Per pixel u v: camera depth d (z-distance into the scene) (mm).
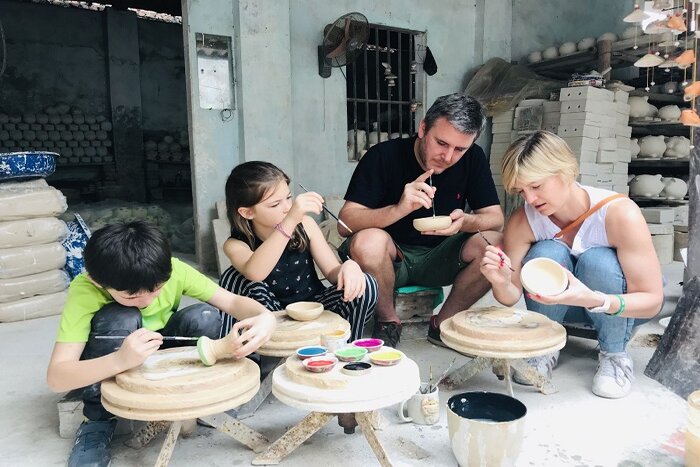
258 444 1685
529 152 1896
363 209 2541
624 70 7176
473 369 2037
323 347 1677
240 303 1826
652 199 5457
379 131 5660
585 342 2645
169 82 8703
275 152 4867
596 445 1664
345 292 1935
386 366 1533
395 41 6152
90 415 1703
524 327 1871
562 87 5641
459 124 2156
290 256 2184
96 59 8141
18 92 7695
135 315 1659
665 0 2129
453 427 1483
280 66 4805
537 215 2168
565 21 6941
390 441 1718
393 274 2492
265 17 4688
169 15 8922
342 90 5281
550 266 1836
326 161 5258
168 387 1386
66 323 1590
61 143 7824
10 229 3191
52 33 7820
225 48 4633
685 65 2293
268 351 1756
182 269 1859
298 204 1911
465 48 6148
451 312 2611
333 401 1378
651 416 1853
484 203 2643
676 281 4078
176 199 8727
